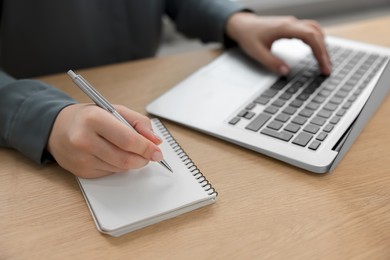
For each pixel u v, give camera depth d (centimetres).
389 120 48
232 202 36
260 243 32
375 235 33
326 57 57
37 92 45
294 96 51
